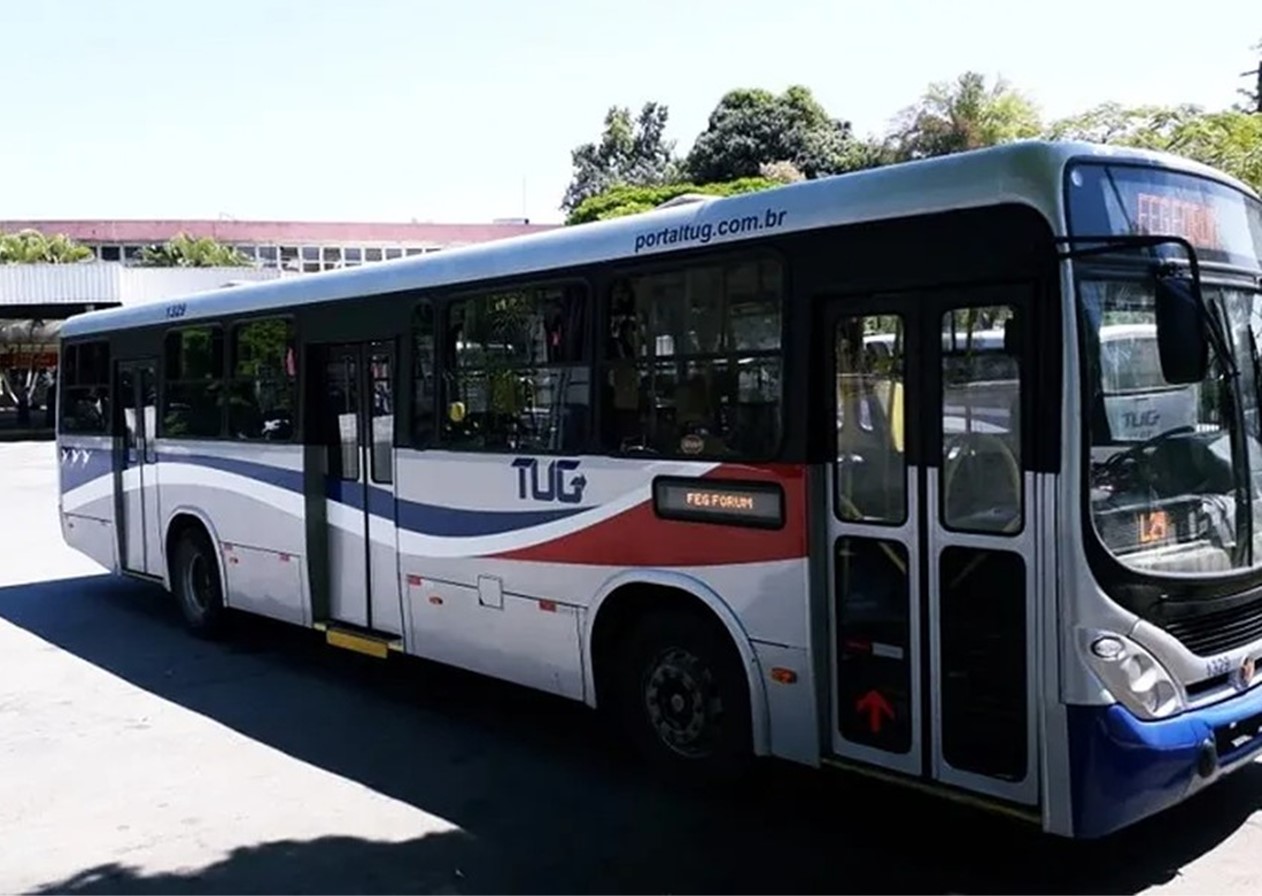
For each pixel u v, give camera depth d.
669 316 5.65
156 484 10.05
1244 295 5.03
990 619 4.45
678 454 5.59
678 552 5.59
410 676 8.21
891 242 4.73
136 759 6.47
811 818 5.35
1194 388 4.69
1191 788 4.36
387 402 7.50
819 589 5.04
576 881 4.75
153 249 52.00
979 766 4.51
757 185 27.95
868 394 4.84
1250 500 4.90
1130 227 4.45
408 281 7.25
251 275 38.38
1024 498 4.30
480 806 5.61
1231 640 4.62
